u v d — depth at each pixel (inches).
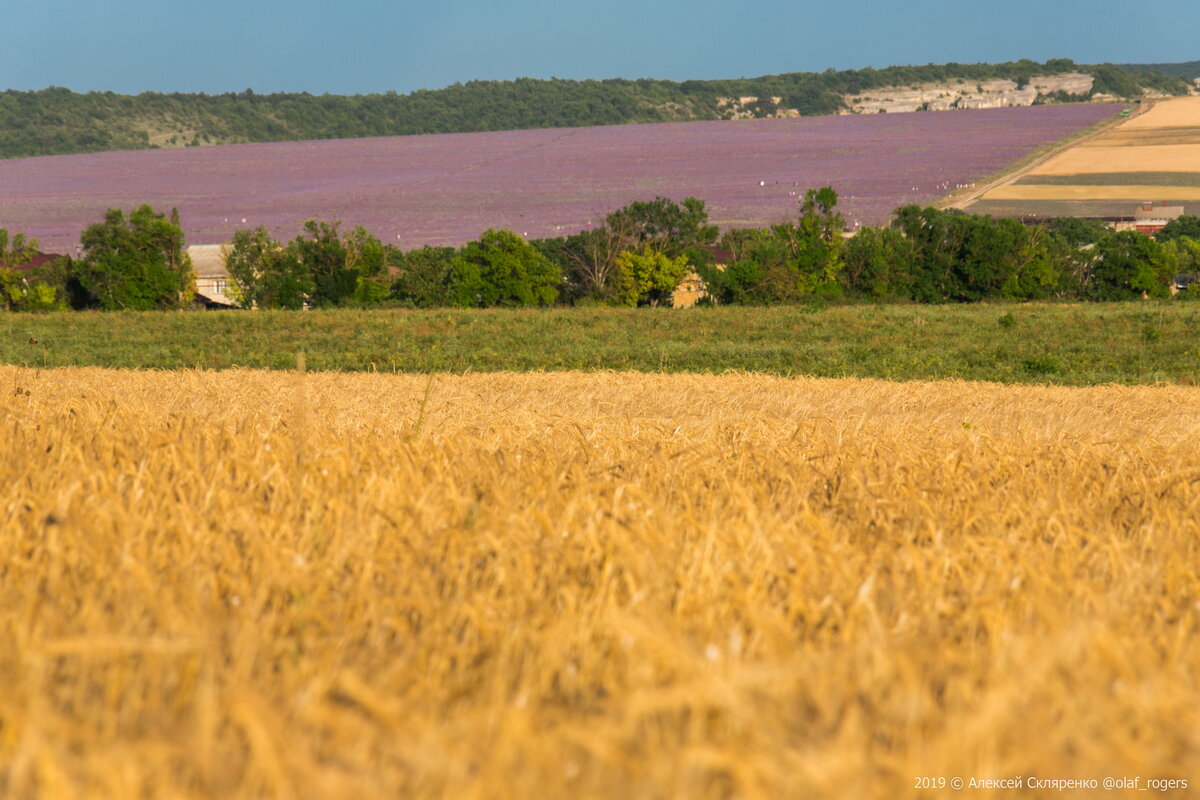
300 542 656.4
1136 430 2367.1
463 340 5969.5
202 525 672.4
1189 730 429.7
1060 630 497.4
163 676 465.1
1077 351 4975.4
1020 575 627.8
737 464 998.4
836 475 960.3
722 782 405.4
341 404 2375.7
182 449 878.4
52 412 1185.4
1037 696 446.0
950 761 396.5
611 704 446.0
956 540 737.6
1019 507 858.1
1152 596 628.4
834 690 457.7
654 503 778.8
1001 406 2728.8
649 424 1350.9
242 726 419.2
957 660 495.5
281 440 965.2
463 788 383.6
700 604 559.5
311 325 6668.3
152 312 7578.7
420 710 446.9
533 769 397.7
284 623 537.0
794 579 589.0
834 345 5393.7
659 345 5492.1
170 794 372.5
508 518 679.7
